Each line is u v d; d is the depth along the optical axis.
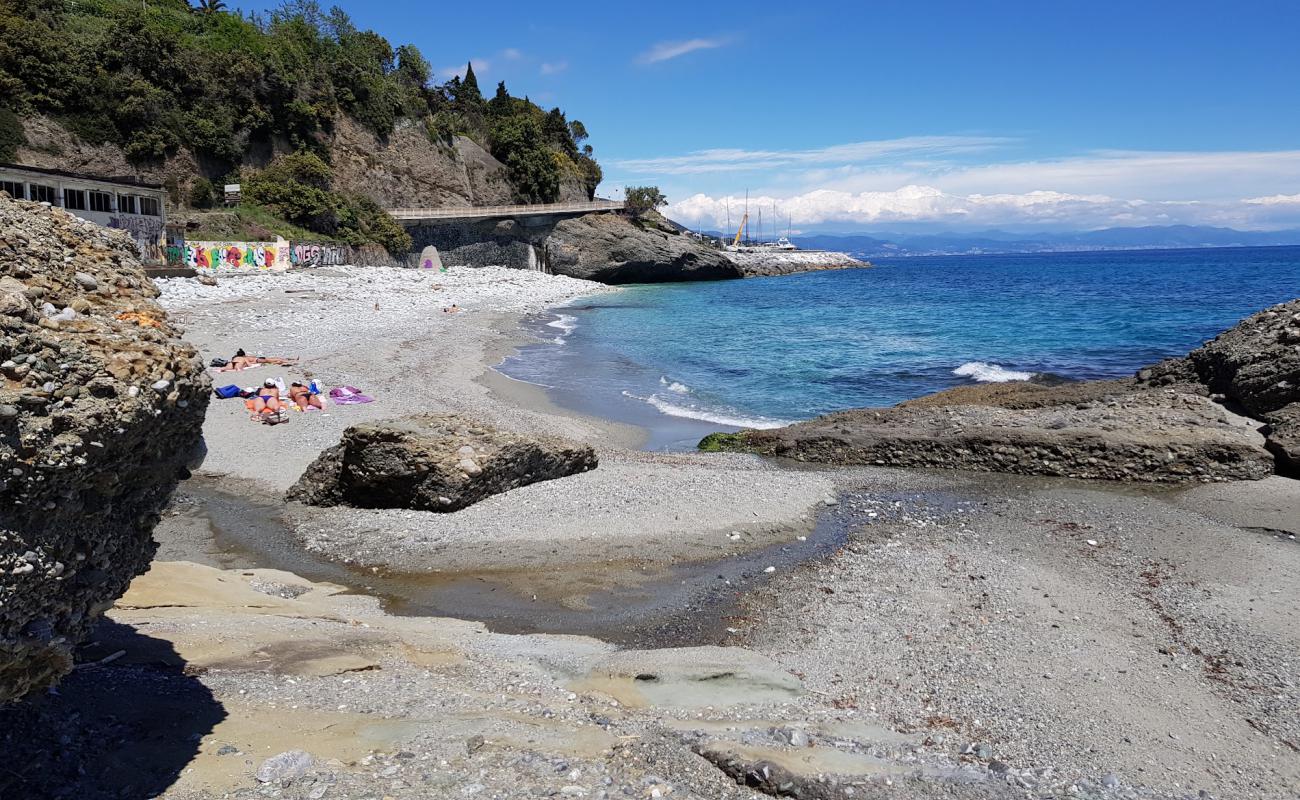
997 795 5.90
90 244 5.52
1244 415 17.89
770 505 13.98
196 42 65.12
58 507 4.11
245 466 15.96
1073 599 10.24
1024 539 12.75
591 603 10.39
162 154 58.12
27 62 50.78
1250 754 6.86
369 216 71.94
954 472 17.05
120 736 5.48
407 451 13.31
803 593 10.57
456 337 37.56
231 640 7.48
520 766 5.53
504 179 95.31
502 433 14.68
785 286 91.25
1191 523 13.44
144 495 5.04
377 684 6.89
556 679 7.83
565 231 90.06
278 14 80.81
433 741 5.80
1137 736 7.07
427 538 12.38
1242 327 20.06
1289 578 10.91
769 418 23.52
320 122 71.75
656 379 29.77
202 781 5.02
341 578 11.18
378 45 88.06
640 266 93.44
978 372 30.66
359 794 4.98
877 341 40.25
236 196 61.28
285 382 22.62
